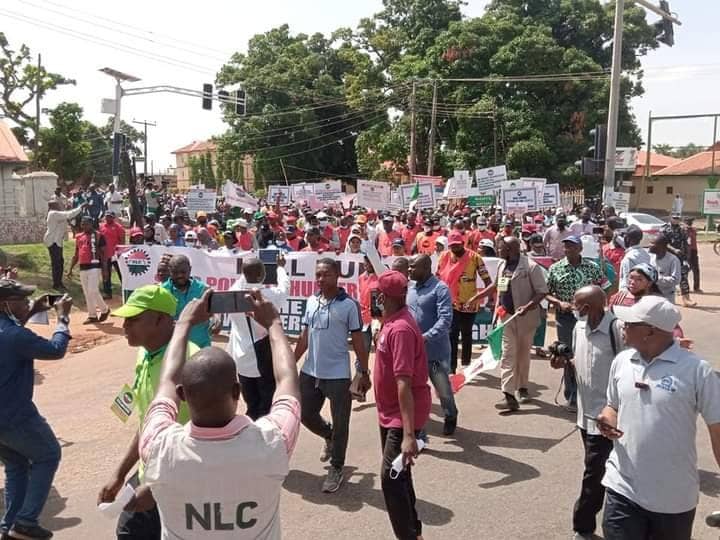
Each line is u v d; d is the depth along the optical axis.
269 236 17.19
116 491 3.43
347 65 63.09
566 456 6.40
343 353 5.79
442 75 47.47
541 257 12.09
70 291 15.41
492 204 25.33
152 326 3.48
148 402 3.48
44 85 41.81
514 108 44.84
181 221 17.88
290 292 11.51
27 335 4.67
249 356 6.20
